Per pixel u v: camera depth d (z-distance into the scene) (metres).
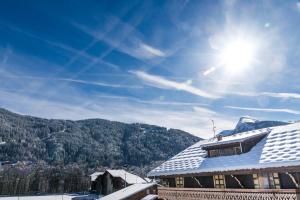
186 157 33.84
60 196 84.44
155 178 35.62
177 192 29.47
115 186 78.81
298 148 21.83
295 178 21.33
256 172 23.16
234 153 28.06
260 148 25.86
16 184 97.88
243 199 23.00
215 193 25.48
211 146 30.30
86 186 102.88
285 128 27.30
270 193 21.11
